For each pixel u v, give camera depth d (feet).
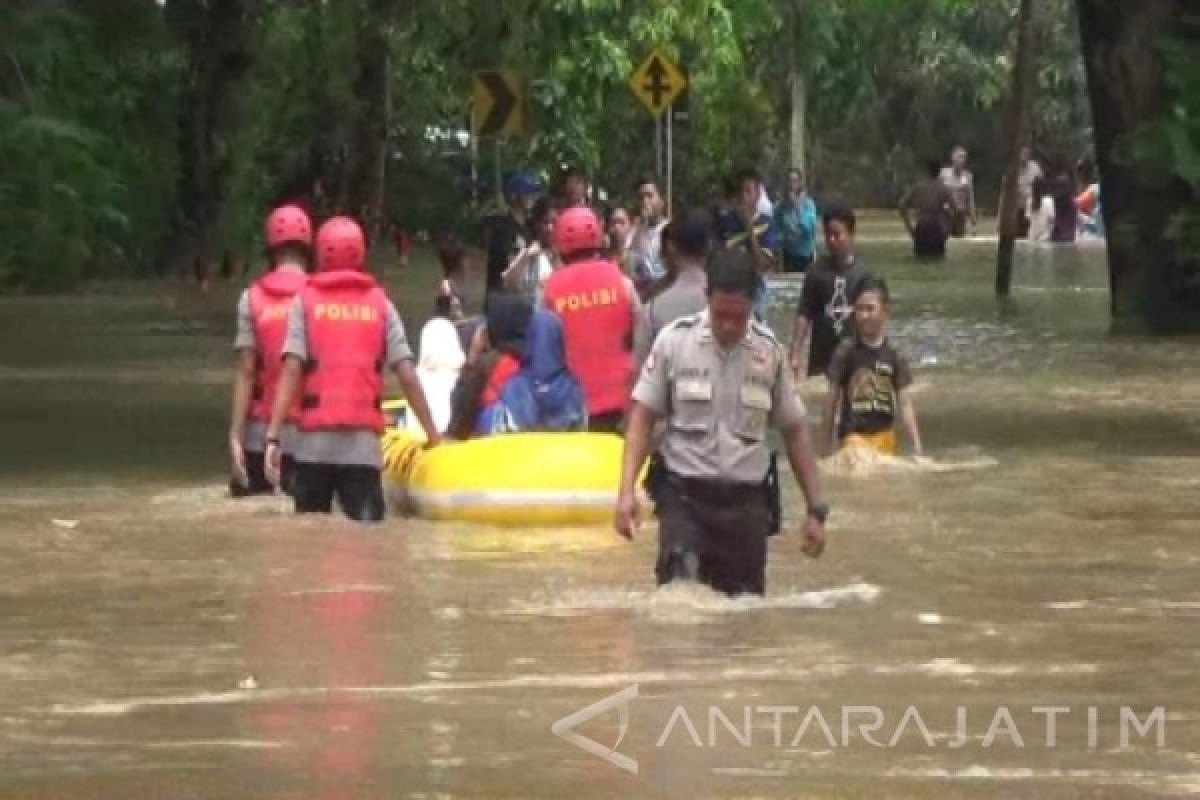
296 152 264.72
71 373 135.54
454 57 256.93
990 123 427.74
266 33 231.09
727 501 62.54
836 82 341.62
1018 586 67.31
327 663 56.75
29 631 61.00
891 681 54.54
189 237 227.81
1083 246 298.56
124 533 77.00
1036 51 281.54
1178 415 113.80
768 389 62.49
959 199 334.24
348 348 78.33
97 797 44.96
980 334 165.37
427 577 68.80
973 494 86.38
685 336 62.44
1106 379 132.57
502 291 99.96
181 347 152.35
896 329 169.68
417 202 285.43
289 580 68.33
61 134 194.80
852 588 66.44
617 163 309.63
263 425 80.94
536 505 78.38
